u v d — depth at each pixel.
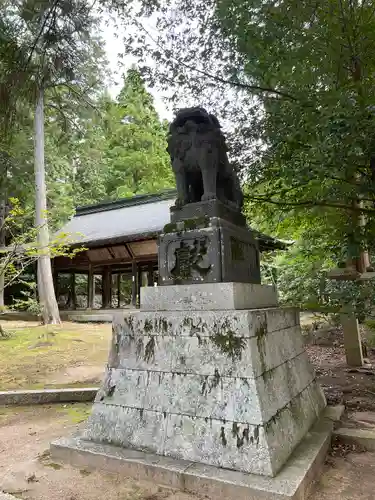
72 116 16.02
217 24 4.54
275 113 3.95
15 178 14.95
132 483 2.50
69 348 8.77
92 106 15.34
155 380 2.88
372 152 3.25
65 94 14.91
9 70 10.95
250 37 4.16
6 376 6.14
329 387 5.12
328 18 3.88
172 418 2.72
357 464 2.81
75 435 3.15
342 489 2.45
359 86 3.48
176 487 2.41
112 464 2.66
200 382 2.70
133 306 15.02
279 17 3.97
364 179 4.09
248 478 2.29
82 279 22.28
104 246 15.45
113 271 18.66
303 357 3.63
